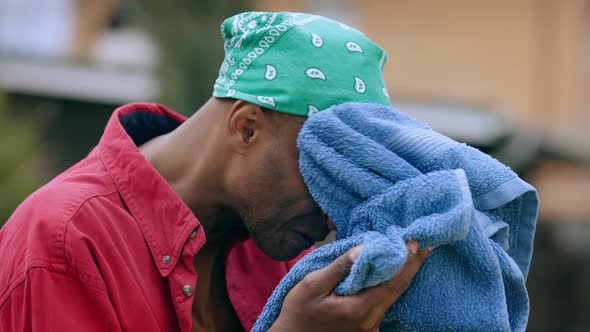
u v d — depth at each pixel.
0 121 4.96
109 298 1.37
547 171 9.01
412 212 1.31
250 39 1.48
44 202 1.42
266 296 1.69
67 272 1.35
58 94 6.92
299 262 1.37
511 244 1.47
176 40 5.49
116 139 1.53
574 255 7.96
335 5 10.24
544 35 9.84
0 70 6.82
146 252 1.45
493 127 5.67
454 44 9.97
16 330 1.36
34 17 9.32
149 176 1.48
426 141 1.40
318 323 1.30
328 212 1.39
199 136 1.52
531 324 7.55
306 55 1.45
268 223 1.47
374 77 1.49
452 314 1.32
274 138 1.45
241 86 1.47
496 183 1.39
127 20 9.68
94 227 1.40
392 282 1.27
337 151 1.39
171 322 1.46
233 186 1.47
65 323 1.33
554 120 9.85
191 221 1.46
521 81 9.91
